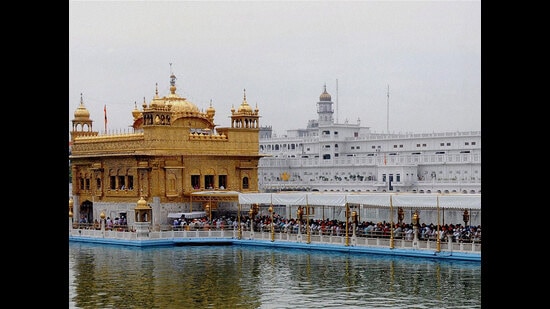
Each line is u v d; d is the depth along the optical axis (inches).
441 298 1649.9
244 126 3518.7
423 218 2938.0
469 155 4574.3
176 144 3312.0
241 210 3462.1
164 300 1699.1
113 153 3462.1
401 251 2341.3
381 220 3097.9
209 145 3408.0
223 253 2628.0
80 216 3676.2
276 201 2834.6
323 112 7539.4
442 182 4522.6
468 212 2736.2
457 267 2075.5
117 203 3415.4
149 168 3255.4
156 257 2527.1
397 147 5802.2
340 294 1738.4
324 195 2637.8
